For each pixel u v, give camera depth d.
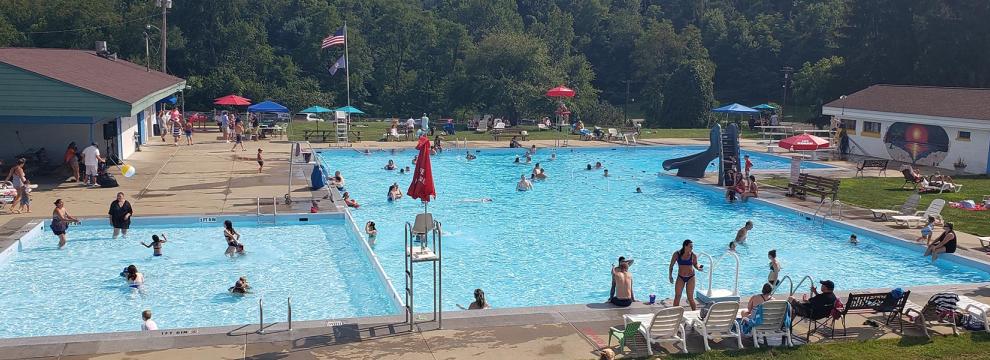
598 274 19.36
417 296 17.19
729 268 19.94
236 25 81.25
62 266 18.72
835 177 34.19
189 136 43.84
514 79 65.31
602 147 47.38
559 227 24.80
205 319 15.30
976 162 35.34
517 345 12.28
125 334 12.38
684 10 108.19
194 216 23.17
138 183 29.25
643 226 25.02
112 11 79.00
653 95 80.88
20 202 23.52
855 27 63.75
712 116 65.31
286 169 33.75
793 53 90.19
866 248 21.95
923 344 12.48
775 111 68.62
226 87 74.00
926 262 20.38
